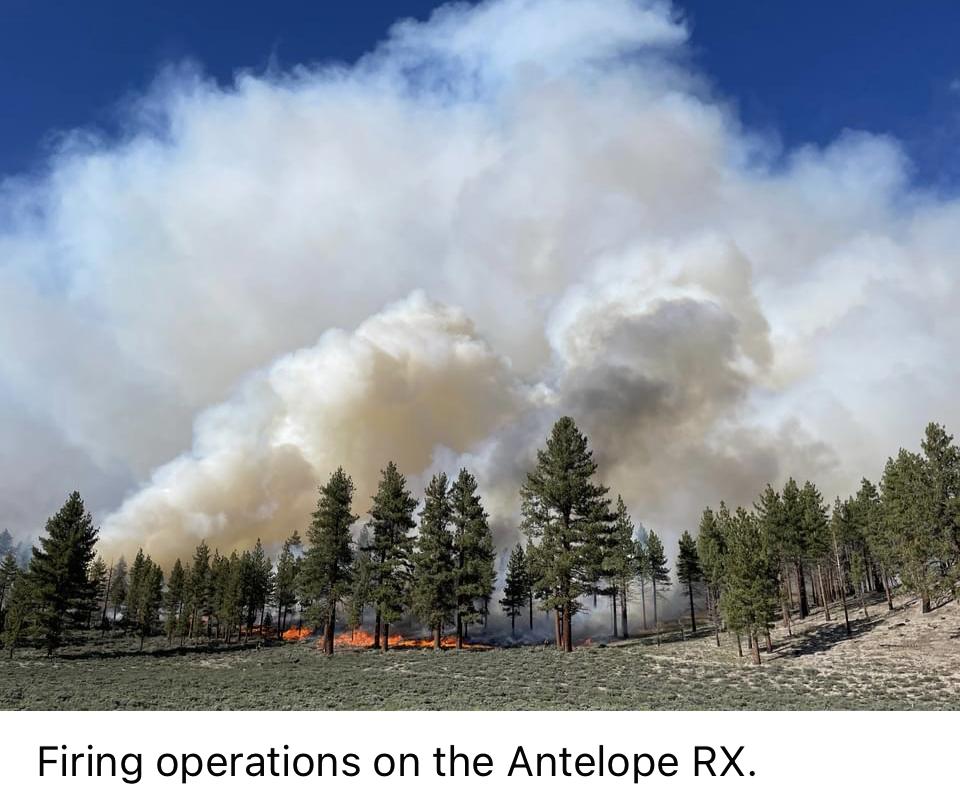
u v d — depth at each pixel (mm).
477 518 68750
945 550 52812
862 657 50188
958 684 39594
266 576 98125
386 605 63969
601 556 60250
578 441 63688
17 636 64250
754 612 51438
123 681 44219
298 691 37969
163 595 90500
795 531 69688
